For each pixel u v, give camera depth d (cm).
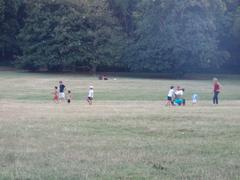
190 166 1173
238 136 1647
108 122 2000
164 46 8000
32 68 8794
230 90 5841
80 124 1939
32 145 1452
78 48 8488
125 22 9362
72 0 8669
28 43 8719
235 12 8594
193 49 7862
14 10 9075
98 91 5466
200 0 7850
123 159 1248
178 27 7919
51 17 8600
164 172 1111
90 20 8638
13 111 2695
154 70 8450
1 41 9181
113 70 9056
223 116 2264
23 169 1130
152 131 1750
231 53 8906
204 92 5538
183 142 1514
